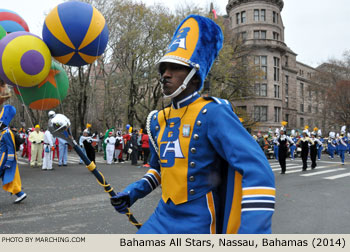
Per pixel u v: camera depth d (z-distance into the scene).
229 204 1.39
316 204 6.05
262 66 42.44
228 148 1.33
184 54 1.56
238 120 1.43
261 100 41.69
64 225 4.42
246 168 1.25
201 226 1.42
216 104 1.49
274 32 43.94
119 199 1.70
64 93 5.33
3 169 5.71
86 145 10.82
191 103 1.60
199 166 1.47
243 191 1.23
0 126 5.61
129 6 19.62
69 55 4.64
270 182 1.24
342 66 40.19
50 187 7.57
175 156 1.54
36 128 12.48
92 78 24.50
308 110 59.50
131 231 4.17
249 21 43.19
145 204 5.85
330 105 37.69
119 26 20.11
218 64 19.88
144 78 21.77
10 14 5.86
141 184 1.82
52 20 4.44
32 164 12.36
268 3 43.38
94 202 5.94
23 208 5.44
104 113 24.70
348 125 36.22
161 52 20.14
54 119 1.59
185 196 1.48
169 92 1.59
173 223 1.50
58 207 5.52
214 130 1.42
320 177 10.27
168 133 1.62
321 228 4.43
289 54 53.56
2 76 4.39
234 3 44.44
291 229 4.39
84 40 4.52
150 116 1.86
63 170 11.26
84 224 4.48
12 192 5.72
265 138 20.06
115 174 10.26
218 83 22.05
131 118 23.19
